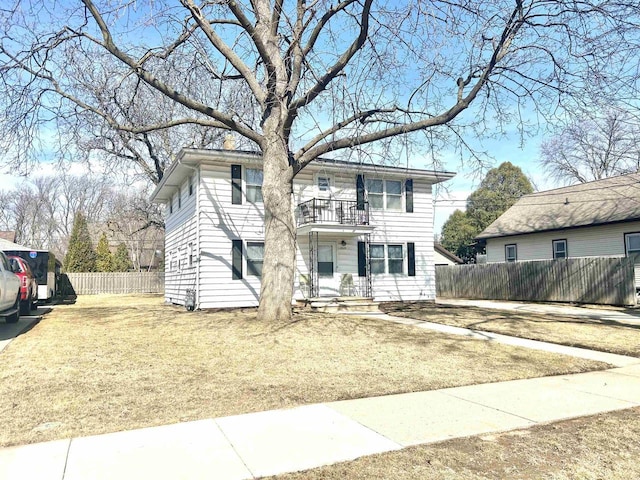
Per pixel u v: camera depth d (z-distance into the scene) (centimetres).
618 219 2161
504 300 2316
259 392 589
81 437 430
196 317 1308
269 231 1172
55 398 547
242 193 1647
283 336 970
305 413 508
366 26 999
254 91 1147
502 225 2869
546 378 696
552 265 2091
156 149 2375
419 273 1970
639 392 615
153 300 2445
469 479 350
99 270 4078
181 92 1288
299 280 1723
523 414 515
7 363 716
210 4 982
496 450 409
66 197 5438
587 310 1700
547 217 2617
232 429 455
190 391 588
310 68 1034
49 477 345
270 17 1148
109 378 642
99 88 1224
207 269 1578
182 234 1886
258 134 1192
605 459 391
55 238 5425
